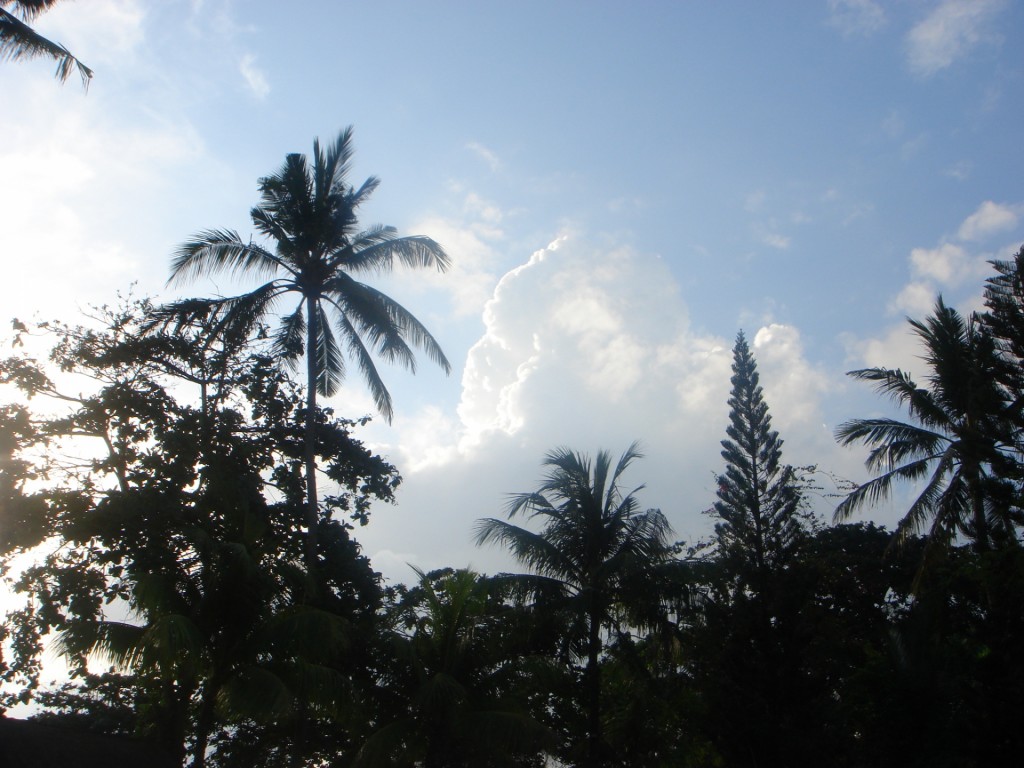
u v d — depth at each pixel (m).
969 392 24.22
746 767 21.67
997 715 17.84
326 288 24.38
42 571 20.34
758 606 23.03
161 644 15.09
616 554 24.92
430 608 21.86
